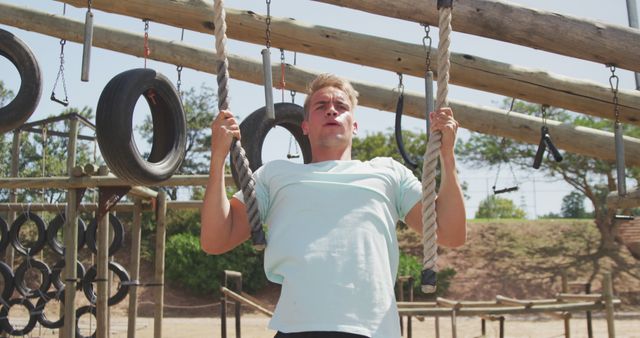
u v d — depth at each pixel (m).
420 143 30.86
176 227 29.83
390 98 7.73
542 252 29.05
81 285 10.56
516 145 28.20
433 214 2.89
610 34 5.89
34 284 26.31
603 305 10.32
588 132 7.86
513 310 10.21
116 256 28.75
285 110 6.69
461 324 19.09
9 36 6.29
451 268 26.67
